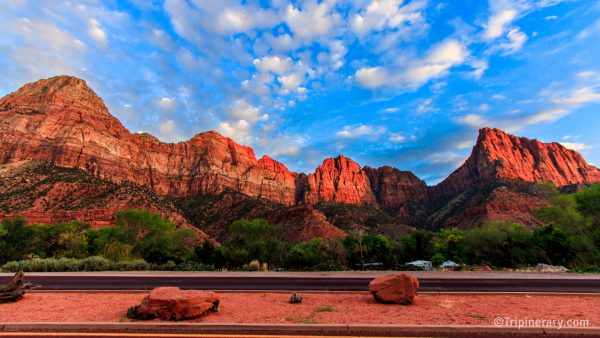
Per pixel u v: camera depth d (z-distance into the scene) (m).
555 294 11.41
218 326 7.17
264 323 7.30
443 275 18.34
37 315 8.51
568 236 33.88
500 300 10.36
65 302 10.52
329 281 15.93
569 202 34.56
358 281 15.86
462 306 9.32
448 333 6.74
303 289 13.08
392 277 10.07
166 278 17.83
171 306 7.78
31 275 19.66
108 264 24.59
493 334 6.68
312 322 7.38
